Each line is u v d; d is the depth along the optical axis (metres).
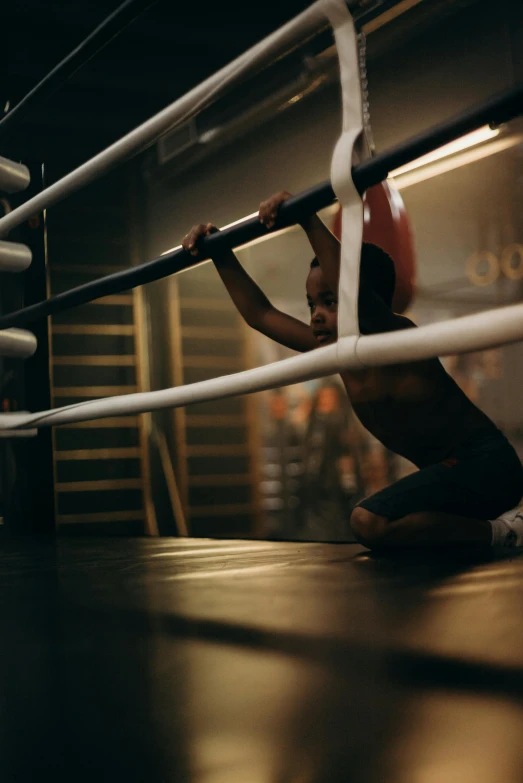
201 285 4.81
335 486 5.54
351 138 1.13
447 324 0.91
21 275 3.25
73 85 3.68
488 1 2.85
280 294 5.46
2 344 2.45
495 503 1.74
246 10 3.33
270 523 5.53
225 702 0.51
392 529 1.66
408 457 1.88
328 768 0.39
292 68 3.46
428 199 4.66
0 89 3.48
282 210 1.25
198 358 4.75
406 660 0.61
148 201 4.46
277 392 5.68
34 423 1.97
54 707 0.51
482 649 0.64
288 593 1.02
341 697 0.51
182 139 4.05
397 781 0.37
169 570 1.40
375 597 0.95
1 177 2.45
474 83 2.94
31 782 0.38
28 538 2.79
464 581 1.07
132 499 4.41
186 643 0.71
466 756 0.40
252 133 3.89
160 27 3.37
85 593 1.12
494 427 1.82
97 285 1.72
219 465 4.84
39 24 3.43
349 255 1.08
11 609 0.98
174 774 0.39
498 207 4.59
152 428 4.53
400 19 3.05
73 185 1.73
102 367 4.41
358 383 1.80
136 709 0.50
